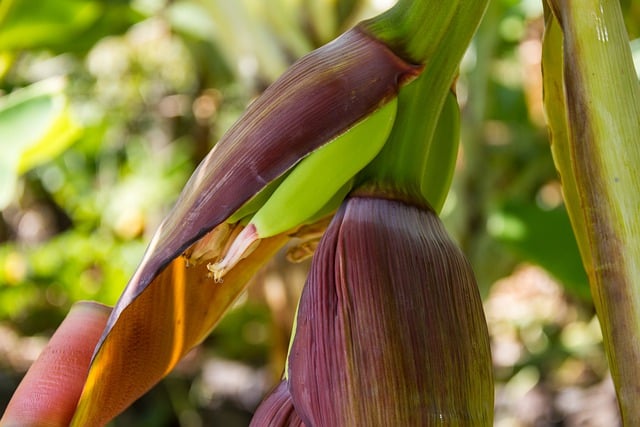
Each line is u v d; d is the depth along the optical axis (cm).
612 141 58
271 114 57
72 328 63
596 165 58
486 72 150
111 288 255
